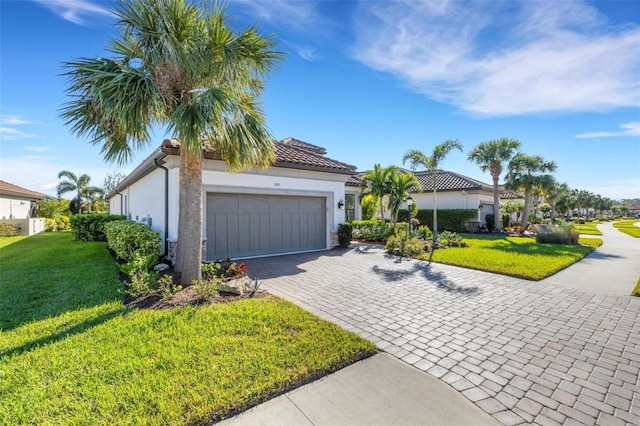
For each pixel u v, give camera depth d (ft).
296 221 39.70
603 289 23.20
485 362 12.18
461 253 39.01
